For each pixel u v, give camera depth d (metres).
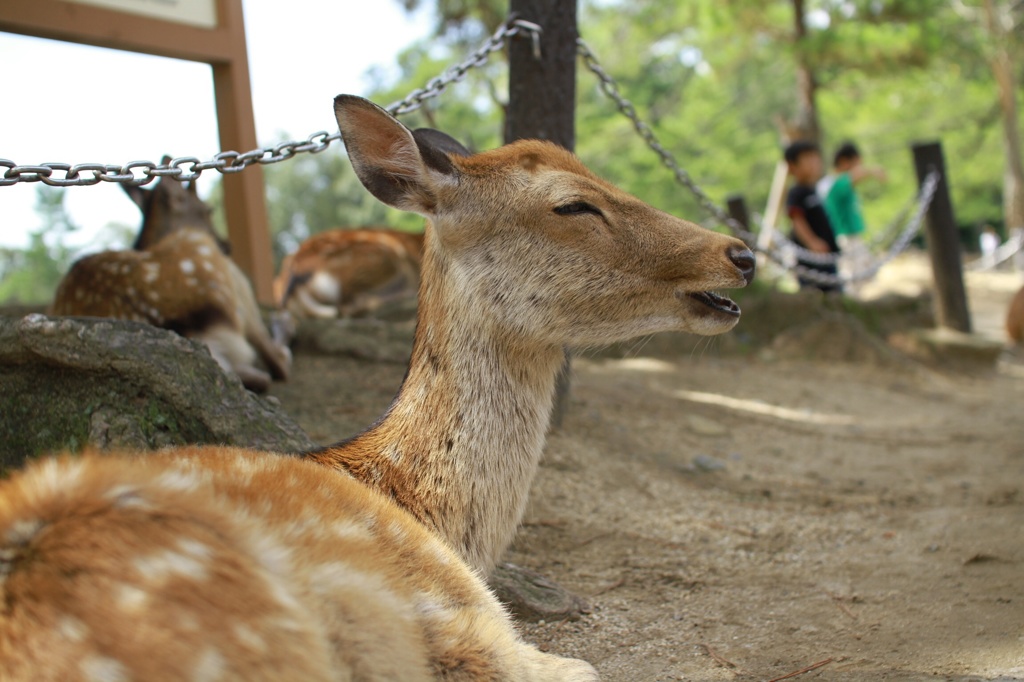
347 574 1.88
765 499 5.34
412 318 9.74
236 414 3.30
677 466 5.85
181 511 1.70
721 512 4.96
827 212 11.77
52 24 5.80
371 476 2.85
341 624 1.82
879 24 16.34
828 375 9.61
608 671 3.07
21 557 1.58
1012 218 24.59
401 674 1.90
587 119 22.25
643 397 7.35
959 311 11.62
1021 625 3.27
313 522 1.98
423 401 2.93
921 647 3.13
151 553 1.59
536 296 2.99
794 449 6.62
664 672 3.04
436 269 3.05
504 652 2.16
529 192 3.00
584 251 2.99
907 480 5.92
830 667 3.00
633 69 23.03
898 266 18.56
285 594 1.68
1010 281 20.20
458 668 2.07
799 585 3.87
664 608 3.63
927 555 4.22
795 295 10.62
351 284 10.24
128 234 20.12
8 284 20.11
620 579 3.93
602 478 5.21
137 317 5.38
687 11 18.38
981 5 23.52
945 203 11.60
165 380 3.22
